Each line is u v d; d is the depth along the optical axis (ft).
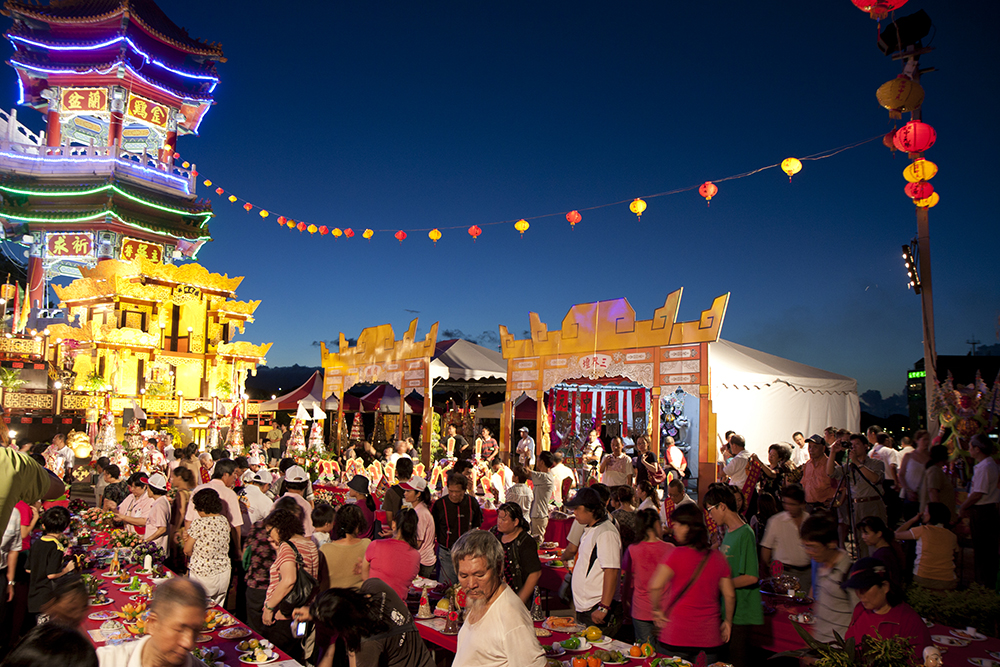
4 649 19.33
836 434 31.04
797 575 19.84
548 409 67.77
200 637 15.78
